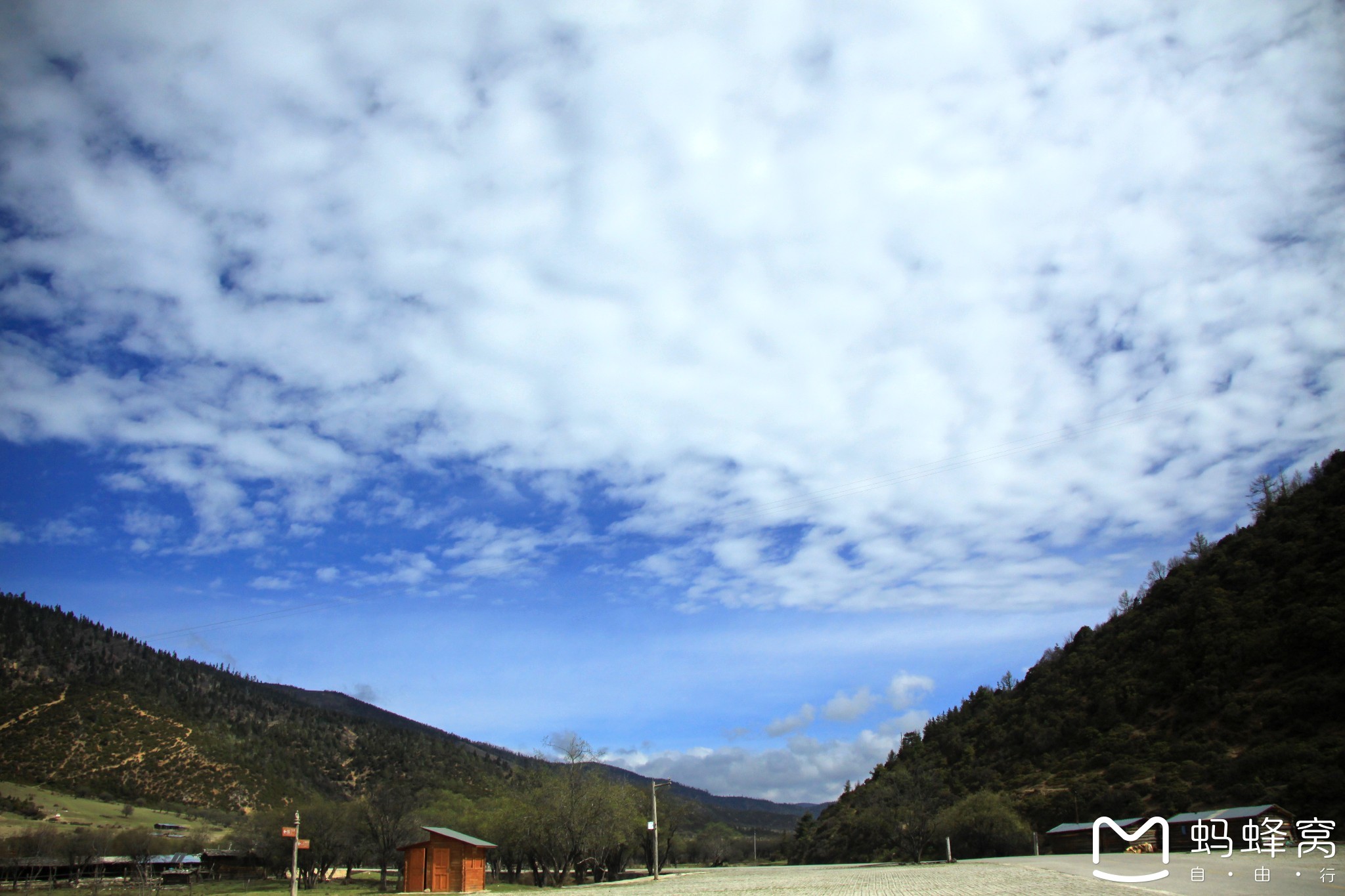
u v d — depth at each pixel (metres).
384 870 73.50
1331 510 123.12
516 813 79.44
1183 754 101.50
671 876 84.25
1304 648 103.50
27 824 111.56
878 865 93.50
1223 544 146.25
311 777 196.88
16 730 161.50
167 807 148.50
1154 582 164.62
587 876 87.62
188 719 197.25
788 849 176.75
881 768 193.50
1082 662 152.75
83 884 74.81
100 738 167.88
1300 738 89.12
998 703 176.25
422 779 160.25
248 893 63.78
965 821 99.75
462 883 55.12
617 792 82.50
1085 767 116.06
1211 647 118.19
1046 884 41.53
